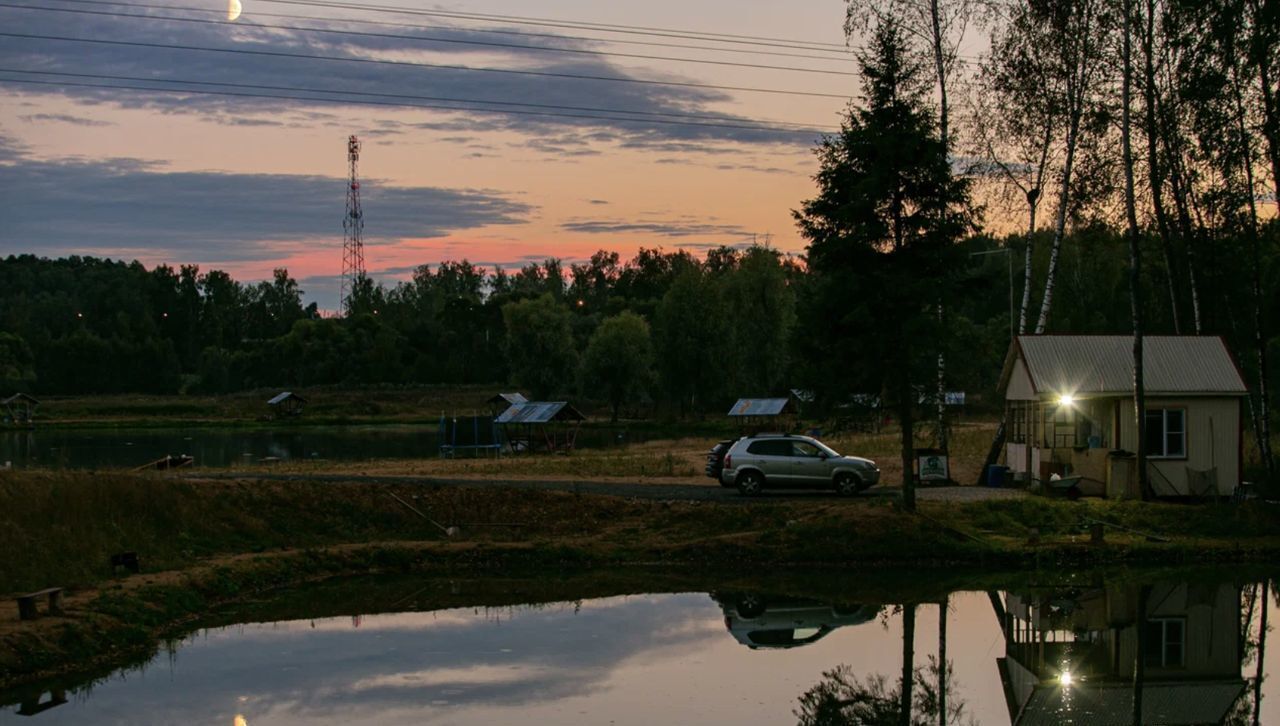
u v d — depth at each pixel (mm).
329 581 28141
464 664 19812
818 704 17547
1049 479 35000
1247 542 30906
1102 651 21781
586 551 30078
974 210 30875
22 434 91188
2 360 138625
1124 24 33562
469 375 147375
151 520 28922
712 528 31719
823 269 31625
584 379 105500
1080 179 38375
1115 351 37281
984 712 17766
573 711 16844
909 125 30266
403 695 17703
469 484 34844
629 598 26203
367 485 33562
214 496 31219
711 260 155125
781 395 103188
